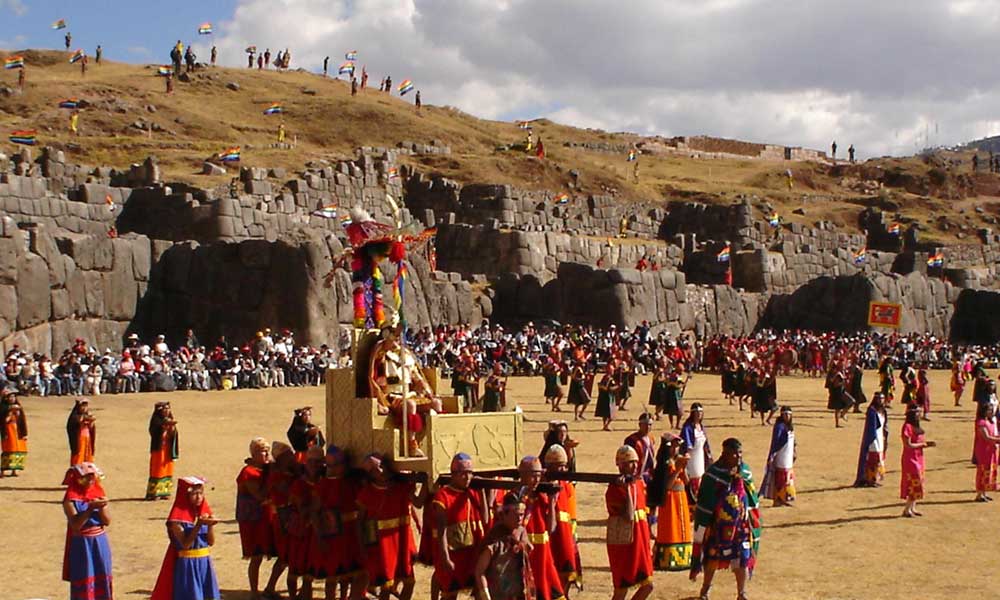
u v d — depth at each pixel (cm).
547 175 9762
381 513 1297
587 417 3847
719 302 7669
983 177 14425
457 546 1215
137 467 2538
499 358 5772
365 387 1384
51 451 2777
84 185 5956
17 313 4438
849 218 11275
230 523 1922
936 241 10912
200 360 4741
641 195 10312
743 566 1383
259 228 6284
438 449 1287
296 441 1645
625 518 1282
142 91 10362
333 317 5428
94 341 4975
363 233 1446
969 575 1544
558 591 1215
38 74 10919
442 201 8356
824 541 1783
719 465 1403
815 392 5047
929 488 2309
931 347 6975
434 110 13038
